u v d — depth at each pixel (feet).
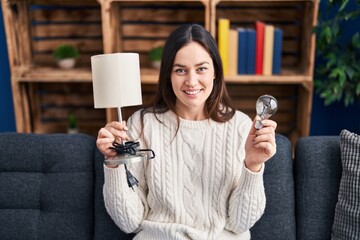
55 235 4.25
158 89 3.97
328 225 4.19
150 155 3.83
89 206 4.32
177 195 3.77
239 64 6.68
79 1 7.20
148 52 7.67
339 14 6.29
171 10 7.47
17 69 6.91
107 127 3.35
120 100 3.18
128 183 3.43
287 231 4.18
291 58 7.57
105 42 6.53
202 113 3.97
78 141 4.39
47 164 4.33
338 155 4.26
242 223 3.71
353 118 7.72
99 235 4.21
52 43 7.73
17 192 4.28
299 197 4.30
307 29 6.69
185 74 3.63
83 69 7.20
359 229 3.91
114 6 6.97
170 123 3.94
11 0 6.68
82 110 8.18
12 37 6.77
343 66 6.30
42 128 8.22
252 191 3.58
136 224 3.80
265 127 3.31
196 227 3.76
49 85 8.04
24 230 4.24
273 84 7.84
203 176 3.81
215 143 3.84
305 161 4.32
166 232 3.68
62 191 4.26
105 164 3.39
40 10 7.54
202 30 3.68
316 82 6.70
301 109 7.38
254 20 7.41
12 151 4.33
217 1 6.25
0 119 8.16
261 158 3.42
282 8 7.32
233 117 3.97
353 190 3.95
